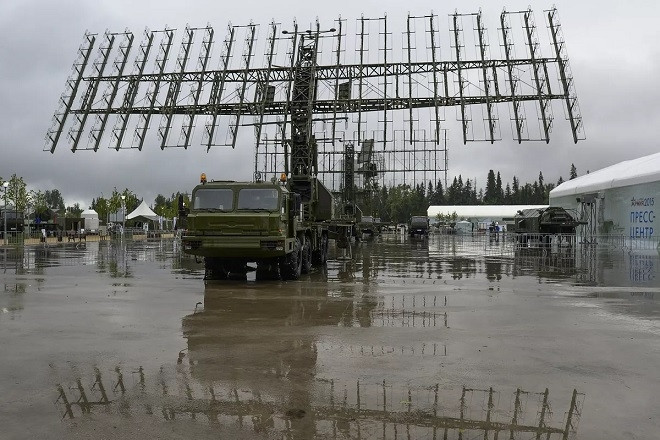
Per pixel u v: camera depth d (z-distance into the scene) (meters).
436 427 4.07
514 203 160.88
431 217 102.38
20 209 55.69
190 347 6.61
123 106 31.64
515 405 4.53
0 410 4.41
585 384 5.11
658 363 5.85
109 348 6.54
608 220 35.53
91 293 11.71
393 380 5.21
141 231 57.81
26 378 5.27
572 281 14.27
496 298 10.96
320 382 5.16
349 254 24.72
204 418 4.25
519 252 29.02
